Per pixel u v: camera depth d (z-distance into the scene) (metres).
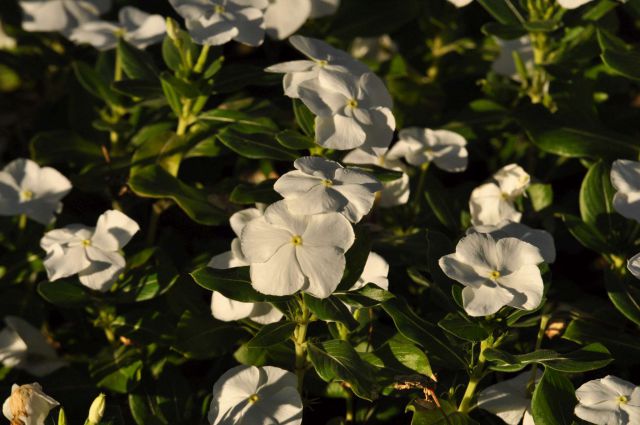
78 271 3.75
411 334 3.51
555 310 4.14
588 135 4.45
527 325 3.69
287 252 3.09
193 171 5.05
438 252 3.63
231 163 5.15
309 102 3.49
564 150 4.42
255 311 3.71
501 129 4.97
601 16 4.70
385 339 3.88
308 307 3.27
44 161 4.88
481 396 3.64
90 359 4.36
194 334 3.93
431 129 4.71
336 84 3.53
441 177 5.46
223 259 3.63
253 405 3.46
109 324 4.18
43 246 3.82
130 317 4.18
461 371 3.88
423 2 5.54
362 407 4.09
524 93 4.96
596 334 3.80
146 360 4.18
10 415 3.50
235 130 4.02
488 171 5.46
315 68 3.66
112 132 4.99
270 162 4.97
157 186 4.14
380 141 3.58
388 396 4.07
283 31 4.92
